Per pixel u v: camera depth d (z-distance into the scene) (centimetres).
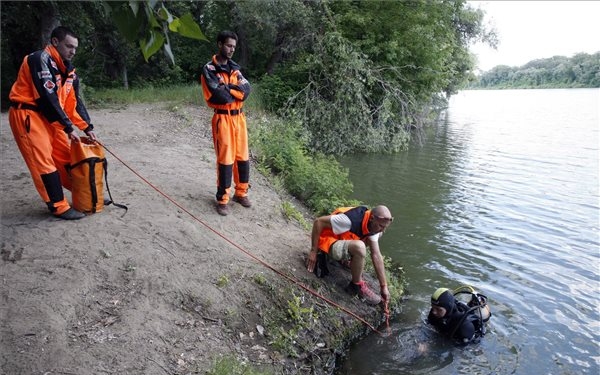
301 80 1487
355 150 1464
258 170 816
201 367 363
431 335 507
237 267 486
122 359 344
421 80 1625
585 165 1348
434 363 462
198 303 423
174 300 415
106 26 1644
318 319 475
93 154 483
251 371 367
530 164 1365
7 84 1416
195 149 847
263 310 450
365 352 474
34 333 341
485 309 521
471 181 1158
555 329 525
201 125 1073
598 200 1004
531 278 645
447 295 506
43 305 366
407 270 661
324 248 525
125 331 368
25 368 315
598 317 550
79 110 492
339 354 462
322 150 1371
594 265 687
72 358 331
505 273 658
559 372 453
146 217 516
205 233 523
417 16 1530
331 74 1409
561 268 677
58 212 475
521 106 3862
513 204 973
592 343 500
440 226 835
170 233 498
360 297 531
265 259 522
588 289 616
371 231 514
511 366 461
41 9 1277
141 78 2075
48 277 395
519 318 545
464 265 680
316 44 1445
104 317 375
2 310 355
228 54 524
